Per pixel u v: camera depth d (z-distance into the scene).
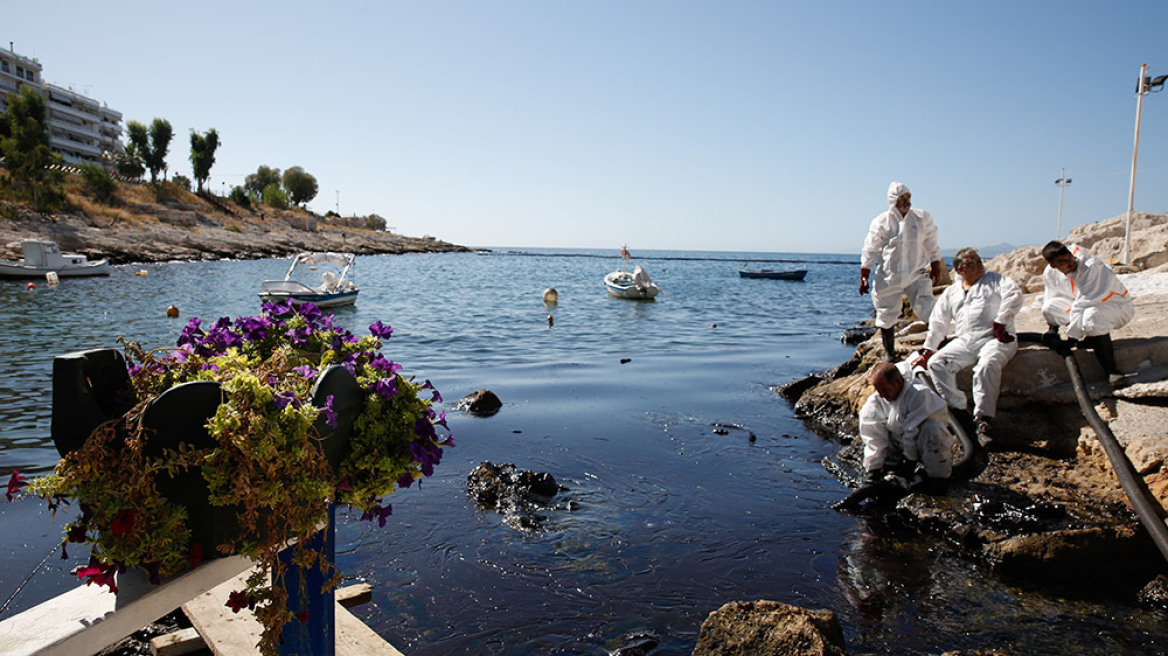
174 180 102.69
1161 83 14.05
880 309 9.59
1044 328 8.86
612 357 16.83
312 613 2.90
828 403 10.45
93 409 2.25
